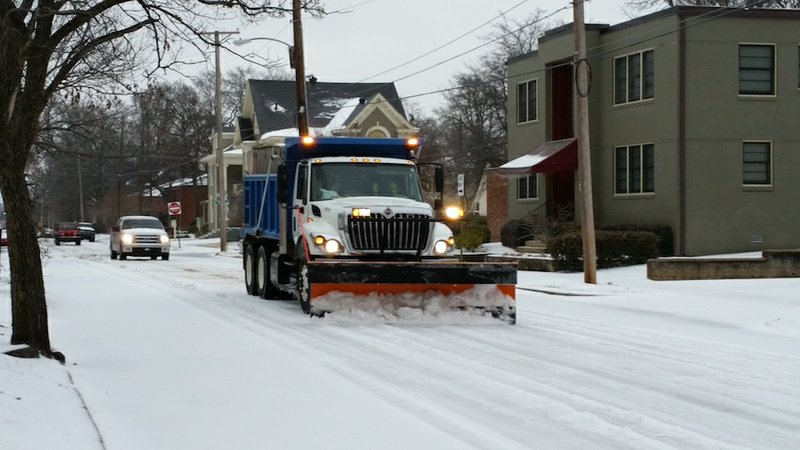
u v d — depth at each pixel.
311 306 15.21
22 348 10.66
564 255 28.27
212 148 87.25
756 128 30.16
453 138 77.38
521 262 30.33
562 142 34.94
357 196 17.14
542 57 36.44
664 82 30.38
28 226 11.05
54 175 100.19
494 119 73.94
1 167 10.84
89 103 22.72
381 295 15.41
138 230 41.69
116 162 101.50
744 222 30.14
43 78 10.94
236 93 98.81
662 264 24.23
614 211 33.12
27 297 11.05
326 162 17.39
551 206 36.34
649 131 31.17
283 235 18.25
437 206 17.72
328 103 65.69
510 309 15.41
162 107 89.06
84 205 111.62
